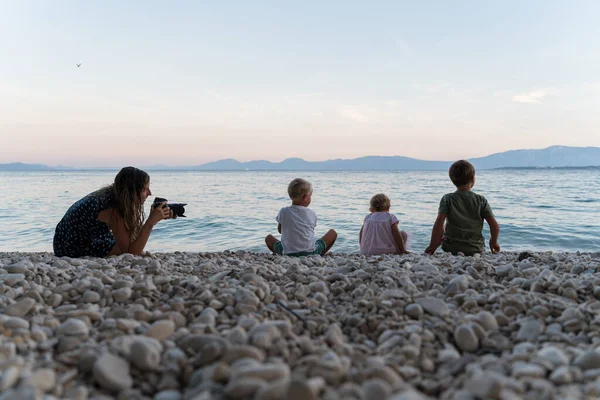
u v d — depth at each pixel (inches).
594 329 81.6
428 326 83.9
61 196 1010.7
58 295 99.7
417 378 62.8
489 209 219.5
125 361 64.5
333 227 484.4
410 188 1355.8
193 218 570.3
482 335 79.0
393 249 227.0
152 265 136.7
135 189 173.3
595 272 130.0
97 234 177.2
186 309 92.2
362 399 52.4
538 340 78.1
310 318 88.6
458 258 172.6
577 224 476.7
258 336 70.0
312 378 57.8
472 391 54.7
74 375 62.3
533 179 2110.0
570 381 59.2
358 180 2281.0
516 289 105.2
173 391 58.6
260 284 107.9
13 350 66.6
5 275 113.1
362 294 106.3
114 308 93.3
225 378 58.7
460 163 221.3
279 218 213.0
